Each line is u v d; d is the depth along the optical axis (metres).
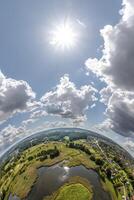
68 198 34.44
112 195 33.94
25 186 34.78
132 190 32.84
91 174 36.44
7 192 33.31
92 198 34.22
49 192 34.97
